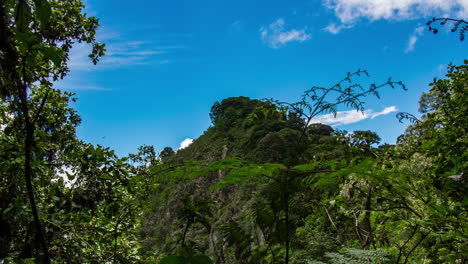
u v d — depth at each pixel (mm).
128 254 4137
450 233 1606
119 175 3285
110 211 3324
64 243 2779
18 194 2453
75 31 5598
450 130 2785
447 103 3102
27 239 2377
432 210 1824
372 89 1651
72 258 2822
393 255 1919
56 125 4445
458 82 3094
